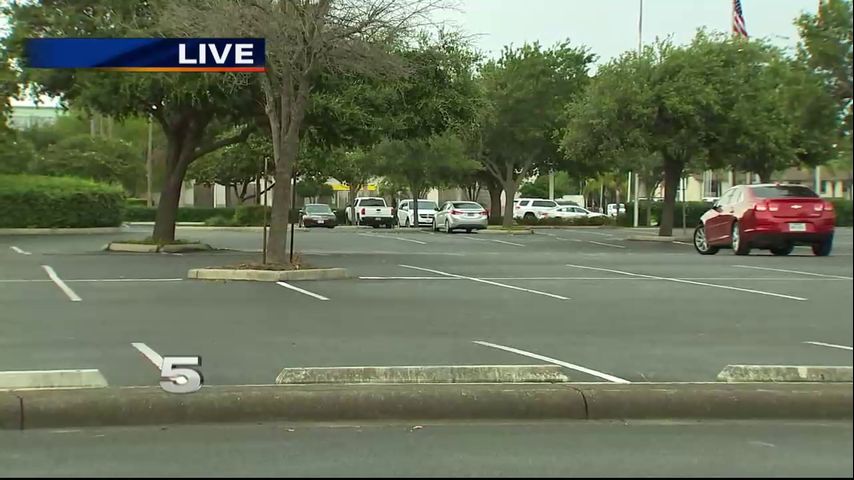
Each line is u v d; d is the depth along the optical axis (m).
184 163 25.16
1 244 27.16
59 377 7.40
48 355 9.05
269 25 16.20
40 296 14.06
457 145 42.81
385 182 53.59
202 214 51.75
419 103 21.98
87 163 53.38
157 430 6.79
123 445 6.37
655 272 18.67
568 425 7.00
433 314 12.25
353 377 7.63
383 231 41.25
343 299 13.91
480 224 39.91
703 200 50.47
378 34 17.30
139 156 59.03
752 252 25.48
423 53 21.03
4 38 20.86
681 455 6.17
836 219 23.14
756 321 11.70
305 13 16.34
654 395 7.18
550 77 43.12
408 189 56.00
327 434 6.71
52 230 34.06
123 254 23.19
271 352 9.30
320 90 21.03
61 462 5.95
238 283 16.20
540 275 18.03
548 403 7.13
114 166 54.94
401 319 11.76
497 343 9.92
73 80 22.17
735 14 32.25
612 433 6.75
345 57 16.91
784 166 28.92
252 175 51.19
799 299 14.07
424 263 21.05
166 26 17.72
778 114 27.64
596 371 8.39
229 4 16.16
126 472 5.74
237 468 5.85
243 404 7.01
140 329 10.78
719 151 30.42
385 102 22.14
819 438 6.61
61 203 35.03
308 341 9.99
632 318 11.94
